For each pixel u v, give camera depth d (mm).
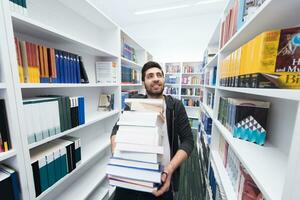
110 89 2002
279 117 840
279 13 650
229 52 1381
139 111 803
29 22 828
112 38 1937
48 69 1034
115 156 703
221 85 1342
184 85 4645
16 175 800
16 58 763
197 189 1930
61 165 1097
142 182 669
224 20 1342
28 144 851
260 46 619
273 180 562
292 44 554
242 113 932
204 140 2182
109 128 2062
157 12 3861
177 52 4758
